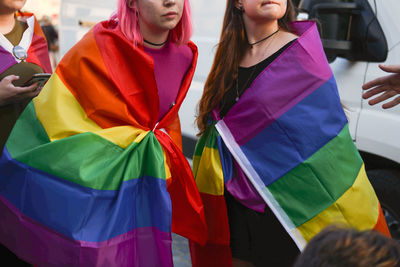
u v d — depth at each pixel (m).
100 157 1.98
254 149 2.25
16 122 2.14
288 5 2.33
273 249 2.32
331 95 2.15
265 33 2.26
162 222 2.01
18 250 2.08
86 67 2.03
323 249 0.81
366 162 3.02
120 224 1.98
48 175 1.99
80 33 5.14
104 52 2.02
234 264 2.47
